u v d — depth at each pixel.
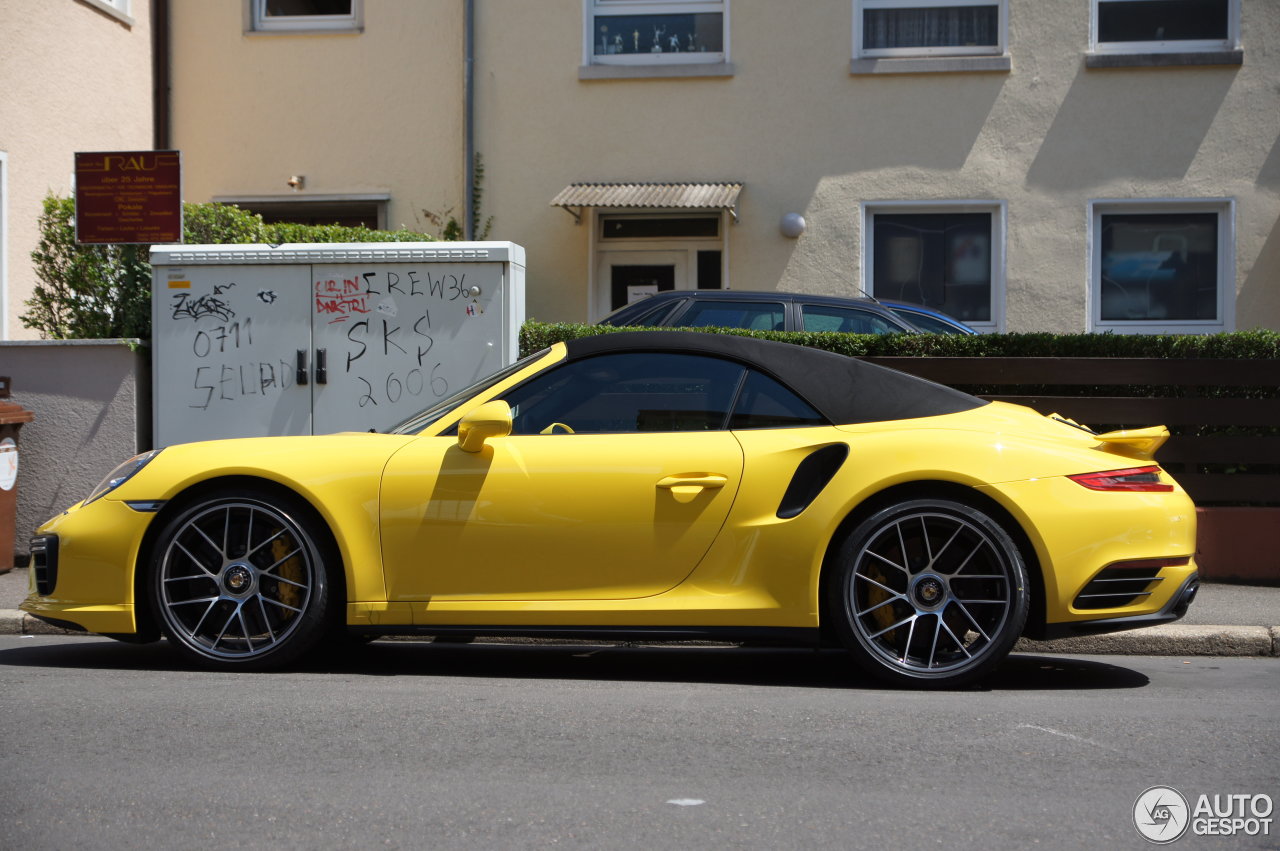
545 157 13.02
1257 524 7.42
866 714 4.45
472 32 13.04
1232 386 7.52
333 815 3.29
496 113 13.05
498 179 13.09
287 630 5.04
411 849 3.04
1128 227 12.54
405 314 7.83
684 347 5.14
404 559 4.94
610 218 13.12
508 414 4.82
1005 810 3.37
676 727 4.23
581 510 4.87
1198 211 12.41
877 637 4.85
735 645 6.11
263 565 5.10
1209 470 7.66
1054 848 3.09
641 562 4.86
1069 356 7.59
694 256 13.03
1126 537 4.73
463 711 4.45
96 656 5.59
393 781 3.58
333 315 7.87
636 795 3.47
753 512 4.83
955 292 12.70
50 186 11.48
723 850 3.05
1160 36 12.46
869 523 4.77
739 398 5.03
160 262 7.93
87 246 8.71
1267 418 7.45
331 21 13.35
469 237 13.09
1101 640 5.98
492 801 3.41
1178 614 4.84
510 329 7.80
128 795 3.45
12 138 10.98
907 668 4.82
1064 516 4.71
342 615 5.14
